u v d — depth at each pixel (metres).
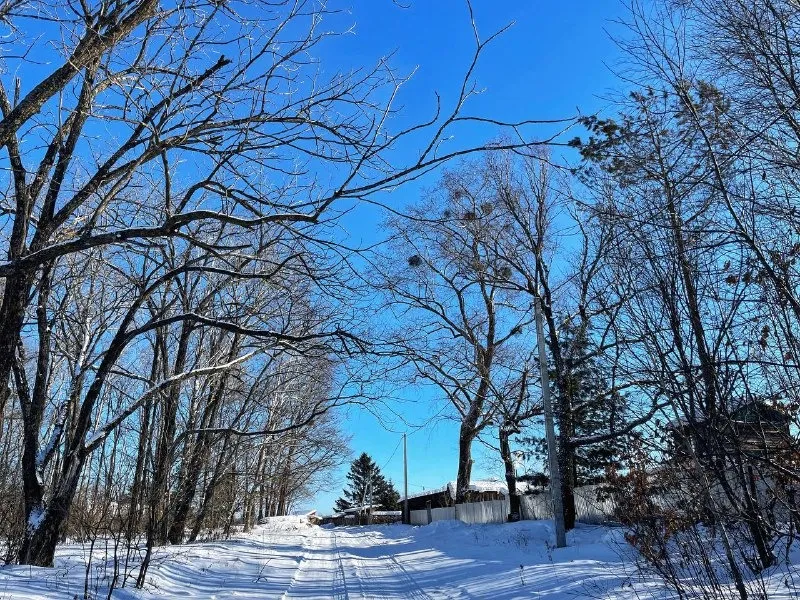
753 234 5.91
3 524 11.72
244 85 7.71
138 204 10.05
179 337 17.92
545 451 22.22
